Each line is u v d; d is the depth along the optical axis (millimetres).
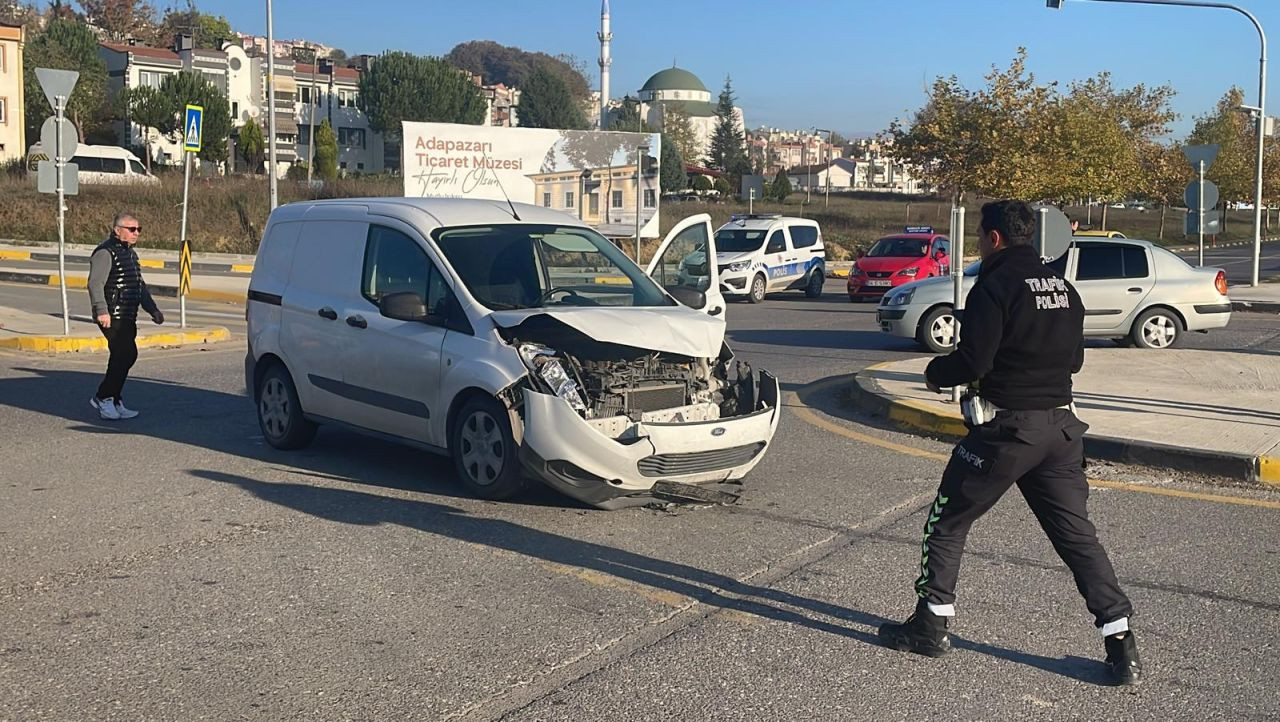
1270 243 68188
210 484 7836
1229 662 4820
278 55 104125
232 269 30469
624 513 7164
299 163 78062
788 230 27609
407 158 32188
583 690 4484
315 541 6492
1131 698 4457
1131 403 10305
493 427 7246
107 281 10047
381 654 4836
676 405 7324
